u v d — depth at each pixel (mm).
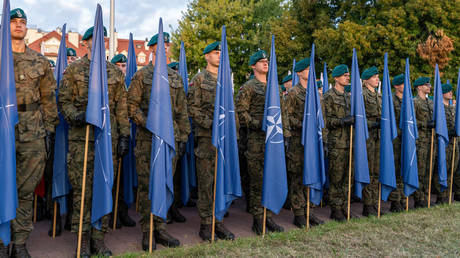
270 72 4348
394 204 5727
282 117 4438
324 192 6113
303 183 4574
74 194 3590
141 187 3859
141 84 3873
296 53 21188
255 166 4504
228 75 4125
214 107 4191
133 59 5648
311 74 4688
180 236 4285
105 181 3406
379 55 16938
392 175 5188
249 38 28562
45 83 3480
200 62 26094
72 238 4062
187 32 26719
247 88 4527
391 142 5258
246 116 4414
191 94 4301
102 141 3434
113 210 4566
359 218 5168
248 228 4719
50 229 4180
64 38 4594
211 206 4234
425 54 15711
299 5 21516
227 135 4090
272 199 4215
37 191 4430
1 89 2996
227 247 3742
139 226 4695
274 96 4293
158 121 3592
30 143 3291
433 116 5996
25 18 3340
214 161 4273
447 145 6203
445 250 3736
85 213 3570
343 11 19953
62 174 3885
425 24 16516
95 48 3406
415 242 3982
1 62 3012
